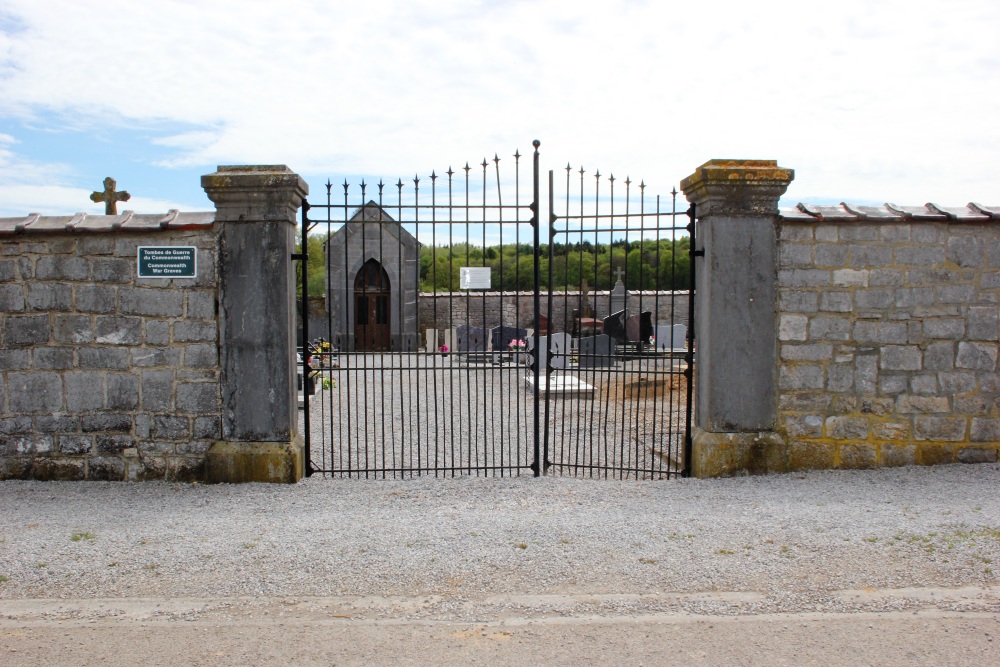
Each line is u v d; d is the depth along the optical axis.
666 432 9.20
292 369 6.39
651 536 5.02
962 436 6.57
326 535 5.07
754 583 4.35
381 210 6.39
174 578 4.45
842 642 3.71
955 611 4.01
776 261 6.32
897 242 6.39
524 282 21.95
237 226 6.25
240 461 6.37
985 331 6.49
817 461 6.50
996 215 6.35
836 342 6.42
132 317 6.38
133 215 6.46
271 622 3.96
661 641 3.74
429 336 21.08
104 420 6.44
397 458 7.79
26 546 4.89
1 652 3.66
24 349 6.41
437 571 4.52
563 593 4.26
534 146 6.48
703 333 6.45
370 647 3.70
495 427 9.57
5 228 6.29
